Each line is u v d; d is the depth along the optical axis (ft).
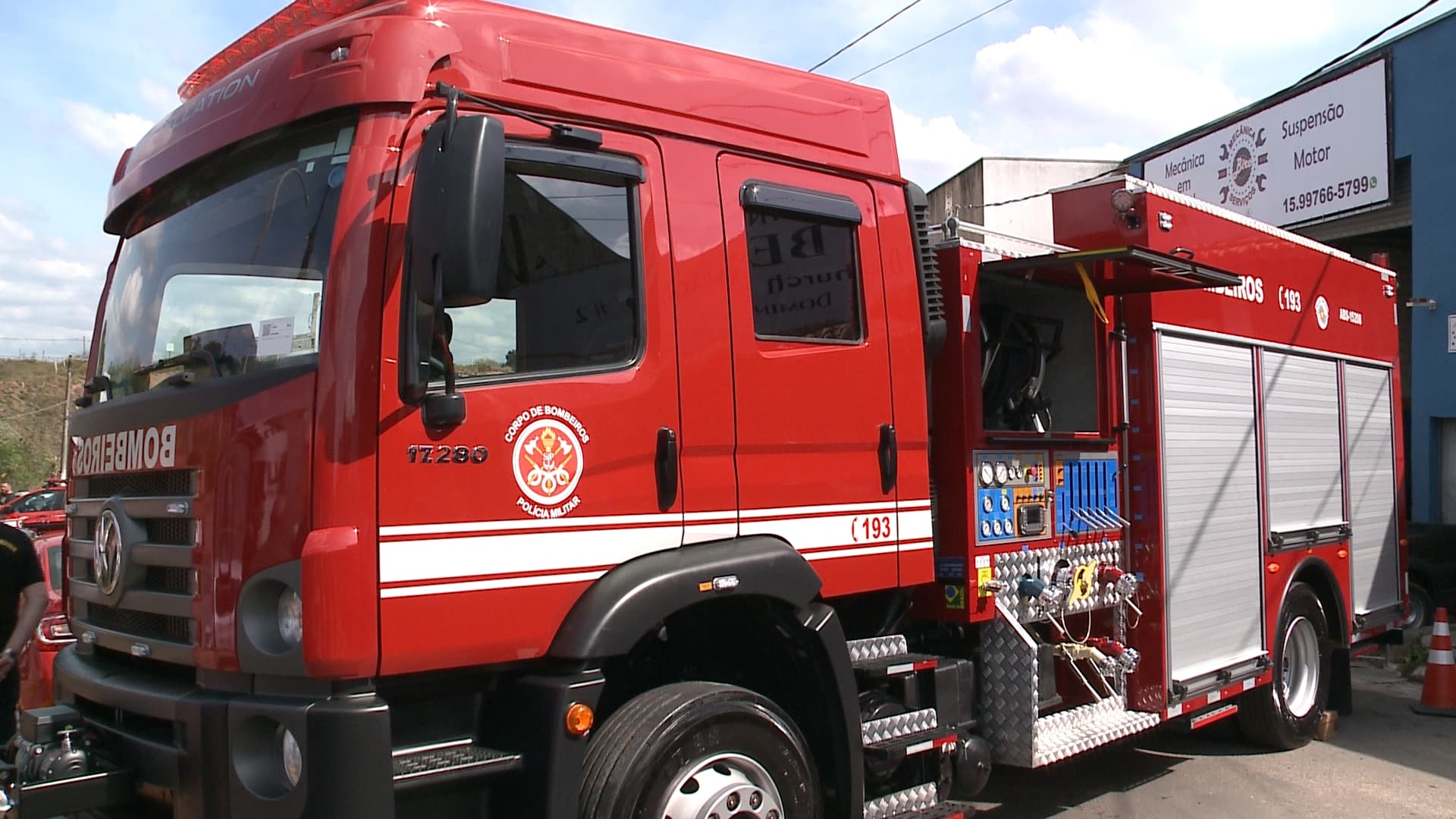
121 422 12.86
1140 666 19.70
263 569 10.46
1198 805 20.45
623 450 12.22
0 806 11.46
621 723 11.94
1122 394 19.88
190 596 11.35
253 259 11.68
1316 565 25.34
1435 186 46.50
